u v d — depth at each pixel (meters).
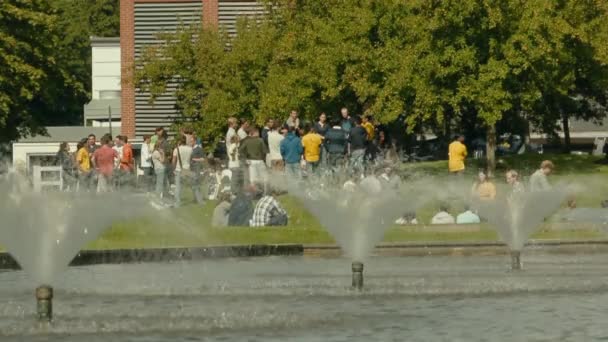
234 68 150.75
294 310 37.12
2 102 147.25
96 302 39.97
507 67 112.88
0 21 151.25
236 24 158.50
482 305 38.34
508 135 153.75
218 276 48.84
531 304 38.59
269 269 52.44
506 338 31.05
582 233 68.38
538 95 115.62
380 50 121.12
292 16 142.00
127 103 170.50
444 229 66.94
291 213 73.75
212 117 148.88
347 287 43.81
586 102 147.50
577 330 32.50
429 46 115.19
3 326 33.66
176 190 85.00
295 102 131.00
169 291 43.06
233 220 70.12
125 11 171.12
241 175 82.94
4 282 46.69
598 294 41.47
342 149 88.44
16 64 149.38
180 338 31.36
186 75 155.75
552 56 113.69
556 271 50.53
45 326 33.59
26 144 185.88
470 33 113.75
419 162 127.12
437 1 115.25
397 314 35.97
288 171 84.88
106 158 88.38
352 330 32.66
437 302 39.25
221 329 32.94
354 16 125.56
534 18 111.69
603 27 117.94
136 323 34.06
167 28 170.62
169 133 169.38
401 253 62.19
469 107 126.19
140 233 63.16
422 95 115.75
